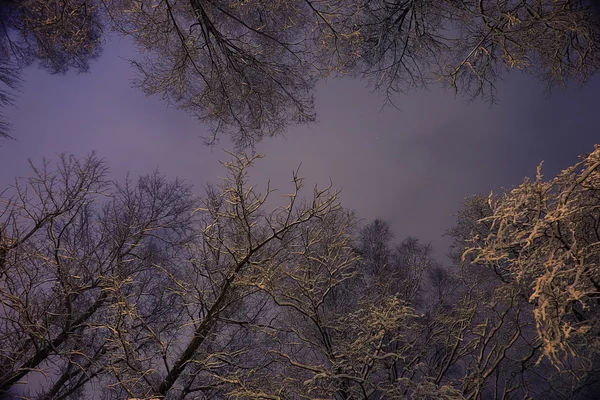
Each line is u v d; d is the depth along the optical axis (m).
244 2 6.09
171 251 6.25
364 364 3.85
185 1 6.32
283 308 5.30
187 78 6.94
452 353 4.61
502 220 2.27
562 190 2.29
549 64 5.98
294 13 6.14
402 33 6.36
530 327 4.47
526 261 2.30
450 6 5.74
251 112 6.92
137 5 6.08
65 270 5.52
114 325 4.30
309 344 4.73
